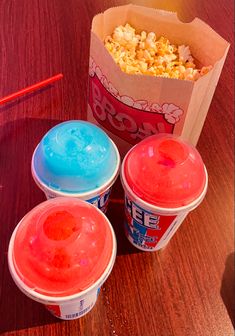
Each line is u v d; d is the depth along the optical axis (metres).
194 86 0.53
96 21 0.63
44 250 0.43
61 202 0.48
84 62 0.91
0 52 0.91
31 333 0.51
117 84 0.58
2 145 0.72
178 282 0.58
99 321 0.53
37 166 0.55
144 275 0.59
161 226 0.55
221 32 1.04
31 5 1.06
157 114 0.59
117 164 0.57
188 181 0.52
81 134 0.54
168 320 0.54
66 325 0.52
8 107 0.79
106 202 0.62
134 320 0.54
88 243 0.44
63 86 0.85
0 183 0.66
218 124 0.82
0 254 0.58
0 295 0.54
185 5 1.13
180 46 0.72
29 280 0.43
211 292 0.57
